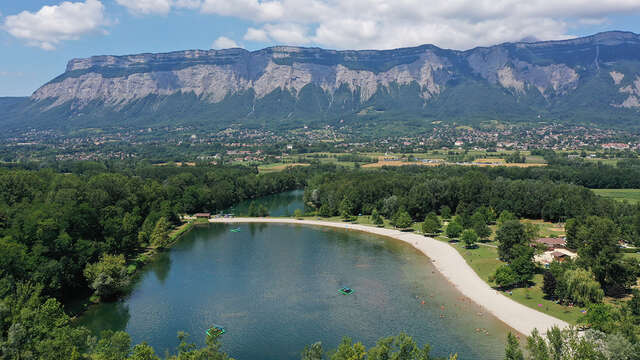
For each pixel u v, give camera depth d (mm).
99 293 152750
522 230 185750
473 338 124500
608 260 147375
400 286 166375
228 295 160250
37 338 104188
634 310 118938
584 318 121000
